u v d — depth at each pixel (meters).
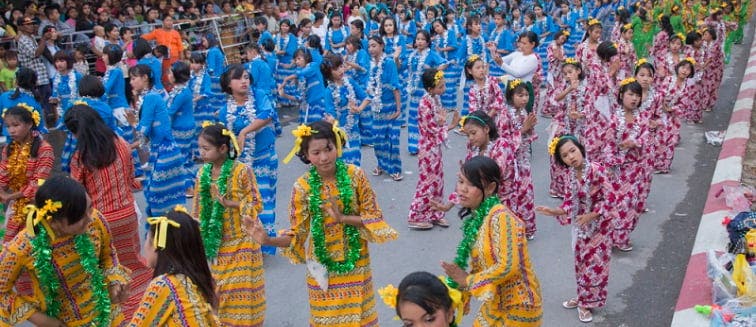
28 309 3.83
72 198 3.76
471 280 3.95
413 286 2.96
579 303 5.88
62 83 10.35
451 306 3.04
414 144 10.73
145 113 7.03
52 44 12.76
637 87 6.93
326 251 4.54
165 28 13.64
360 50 11.88
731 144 10.70
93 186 5.41
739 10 21.73
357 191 4.58
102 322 4.10
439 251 7.23
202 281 3.57
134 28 15.27
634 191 7.09
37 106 8.13
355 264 4.59
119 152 5.50
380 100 9.30
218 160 5.18
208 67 11.73
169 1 17.02
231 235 5.14
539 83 12.27
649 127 7.43
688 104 12.51
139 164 9.20
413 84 10.82
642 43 18.73
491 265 3.99
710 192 8.59
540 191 9.21
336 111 8.95
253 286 5.17
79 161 5.36
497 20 15.03
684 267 6.92
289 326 5.83
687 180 9.62
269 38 13.91
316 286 4.62
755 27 25.86
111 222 5.40
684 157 10.69
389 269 6.83
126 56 12.65
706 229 7.25
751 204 7.95
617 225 7.11
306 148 4.46
